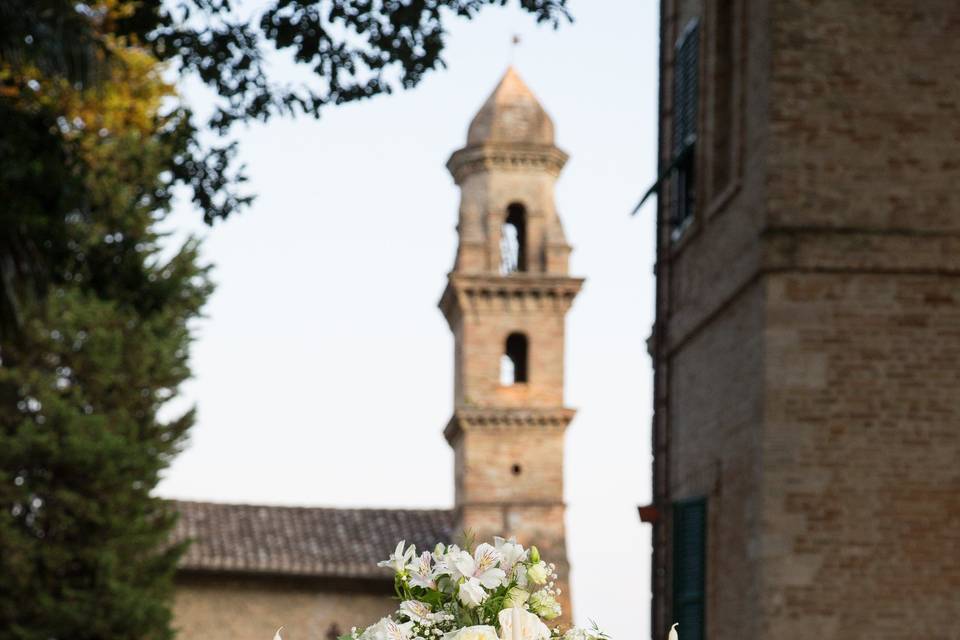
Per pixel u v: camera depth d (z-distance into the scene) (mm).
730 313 17453
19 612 35250
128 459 35688
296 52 17531
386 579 47375
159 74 26906
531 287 56875
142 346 35969
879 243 15797
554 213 58500
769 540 15570
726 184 18547
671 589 19812
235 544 47406
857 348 15750
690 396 19484
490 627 5430
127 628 35938
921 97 16000
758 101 16406
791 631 15445
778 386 15734
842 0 16078
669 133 21406
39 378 35062
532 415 55938
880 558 15531
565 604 54938
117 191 22438
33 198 16109
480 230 58031
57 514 35594
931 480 15625
